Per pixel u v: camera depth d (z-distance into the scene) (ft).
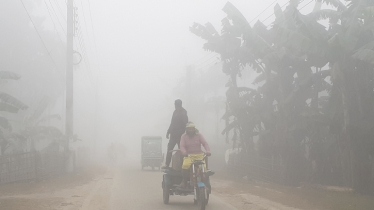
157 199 38.01
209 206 33.55
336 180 56.29
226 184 57.36
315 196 42.45
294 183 56.95
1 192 44.04
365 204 36.60
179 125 36.45
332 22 59.62
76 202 35.81
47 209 31.71
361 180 47.44
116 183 55.47
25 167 55.01
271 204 35.22
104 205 33.83
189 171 31.63
